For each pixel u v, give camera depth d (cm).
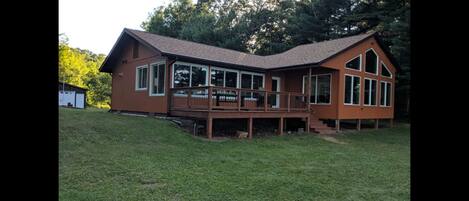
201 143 965
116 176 583
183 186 545
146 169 637
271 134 1275
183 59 1279
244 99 1494
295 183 589
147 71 1427
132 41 1540
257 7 3269
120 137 900
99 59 4653
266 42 3005
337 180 625
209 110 1073
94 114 1257
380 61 1716
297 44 2594
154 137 947
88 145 790
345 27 2323
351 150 1016
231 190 536
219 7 3588
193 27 3078
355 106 1559
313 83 1599
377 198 520
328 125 1591
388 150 1048
